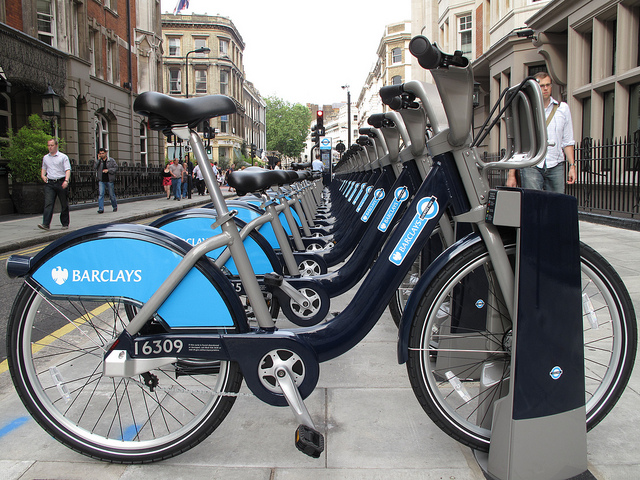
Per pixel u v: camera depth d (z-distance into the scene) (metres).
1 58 13.45
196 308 1.86
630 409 2.25
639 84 9.65
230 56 56.00
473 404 2.27
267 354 1.85
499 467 1.72
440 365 2.41
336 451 1.95
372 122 3.23
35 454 1.97
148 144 27.97
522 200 1.65
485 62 17.75
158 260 1.83
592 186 9.23
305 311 3.06
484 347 2.36
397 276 1.97
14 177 13.22
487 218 1.74
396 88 2.24
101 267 1.84
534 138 1.74
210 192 1.87
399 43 51.31
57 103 14.18
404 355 1.80
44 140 13.34
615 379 1.86
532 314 1.67
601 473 1.78
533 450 1.69
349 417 2.22
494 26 16.91
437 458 1.90
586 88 11.27
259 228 3.49
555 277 1.69
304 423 1.80
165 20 52.53
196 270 1.84
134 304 1.87
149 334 1.89
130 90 25.23
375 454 1.93
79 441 1.89
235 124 61.44
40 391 1.89
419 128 2.69
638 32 9.75
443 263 1.79
